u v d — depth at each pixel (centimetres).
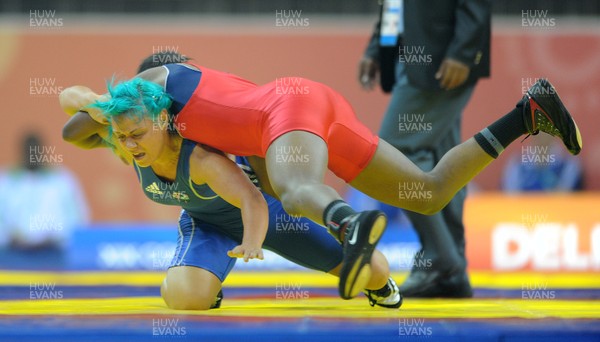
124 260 2817
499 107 3247
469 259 2598
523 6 3456
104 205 3300
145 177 1325
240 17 3550
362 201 2883
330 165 1291
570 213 2591
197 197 1311
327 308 1380
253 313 1223
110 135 1324
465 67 1628
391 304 1418
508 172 3120
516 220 2600
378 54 1817
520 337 987
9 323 1052
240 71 3338
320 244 1447
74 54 3325
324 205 1087
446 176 1309
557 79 3256
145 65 1409
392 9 1769
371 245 1041
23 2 3534
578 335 989
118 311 1263
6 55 3306
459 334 984
